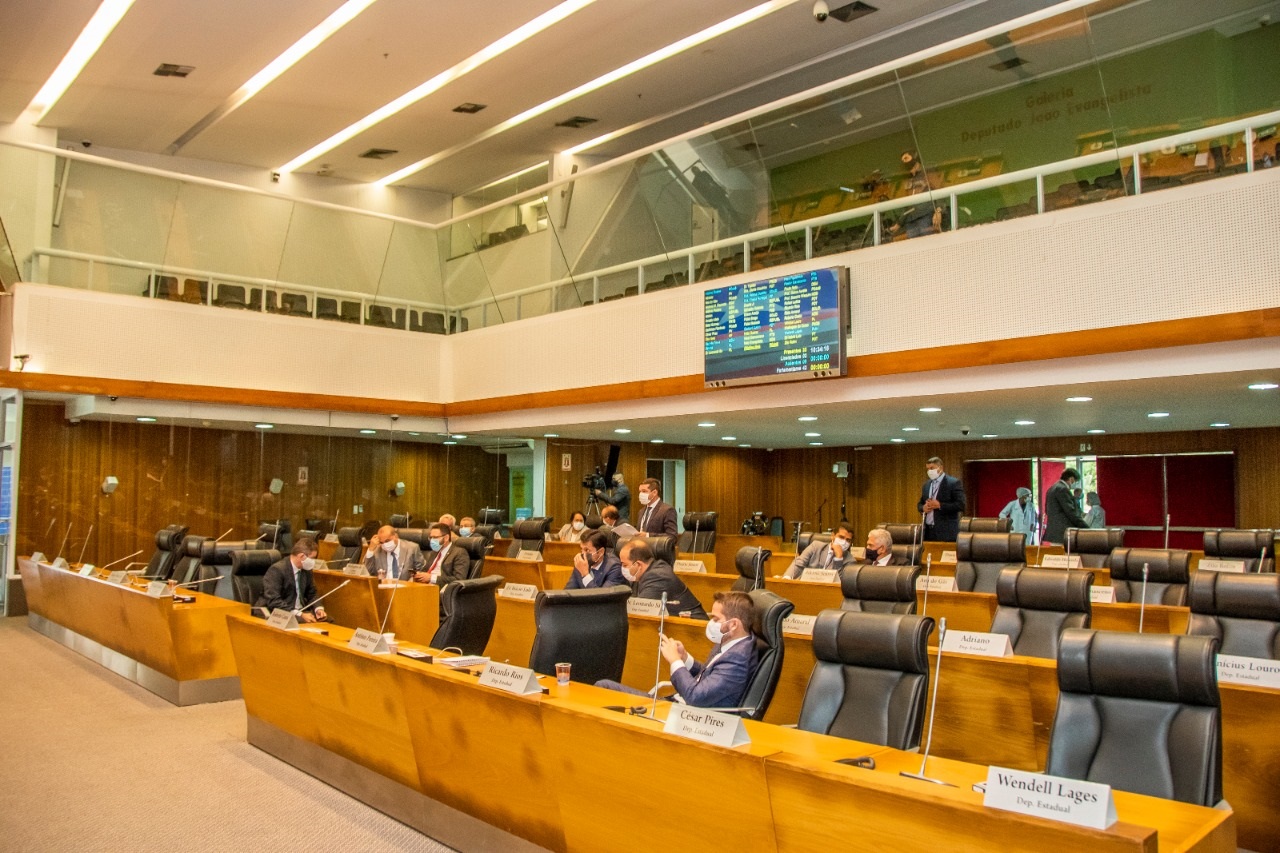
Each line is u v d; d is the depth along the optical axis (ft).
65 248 37.14
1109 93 25.59
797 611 26.63
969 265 28.12
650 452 51.75
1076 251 26.05
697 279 35.55
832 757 10.75
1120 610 21.11
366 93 44.06
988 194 28.14
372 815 15.87
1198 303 23.93
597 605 16.62
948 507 33.68
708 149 34.83
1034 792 7.93
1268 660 13.83
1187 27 24.29
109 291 38.01
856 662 13.32
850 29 41.39
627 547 20.30
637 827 10.97
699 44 41.52
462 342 45.83
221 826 15.44
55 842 14.85
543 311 41.60
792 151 32.53
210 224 40.50
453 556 29.01
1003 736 15.81
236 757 19.39
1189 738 10.43
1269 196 23.00
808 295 31.09
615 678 16.70
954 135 28.66
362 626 28.09
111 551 38.68
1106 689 11.12
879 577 18.56
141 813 16.08
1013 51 27.27
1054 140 26.68
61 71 41.70
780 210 33.01
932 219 29.27
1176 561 22.99
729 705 13.55
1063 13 26.20
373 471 44.96
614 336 37.93
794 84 46.06
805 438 49.73
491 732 13.15
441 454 46.62
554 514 47.91
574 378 39.50
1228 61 23.75
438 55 40.27
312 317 42.93
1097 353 25.55
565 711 11.79
